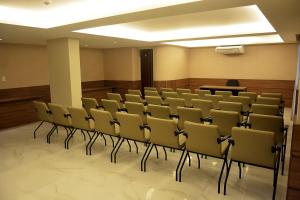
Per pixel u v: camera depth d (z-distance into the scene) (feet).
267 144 8.46
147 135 12.25
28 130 19.62
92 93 30.63
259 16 16.40
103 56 35.32
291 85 30.45
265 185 10.11
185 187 10.00
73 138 17.03
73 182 10.60
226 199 9.09
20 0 11.75
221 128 12.93
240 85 33.86
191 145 10.23
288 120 21.88
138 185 10.23
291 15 13.00
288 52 30.14
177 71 34.99
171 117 14.70
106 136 17.28
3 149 15.03
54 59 21.44
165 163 12.46
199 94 21.93
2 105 20.02
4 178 11.07
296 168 6.12
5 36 18.54
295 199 5.92
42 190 9.95
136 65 33.65
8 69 23.15
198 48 36.68
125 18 13.19
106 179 10.82
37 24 15.43
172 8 11.28
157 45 31.42
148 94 24.47
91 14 13.87
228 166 10.56
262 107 15.03
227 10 14.83
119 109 17.47
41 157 13.60
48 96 26.73
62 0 11.91
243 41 29.45
